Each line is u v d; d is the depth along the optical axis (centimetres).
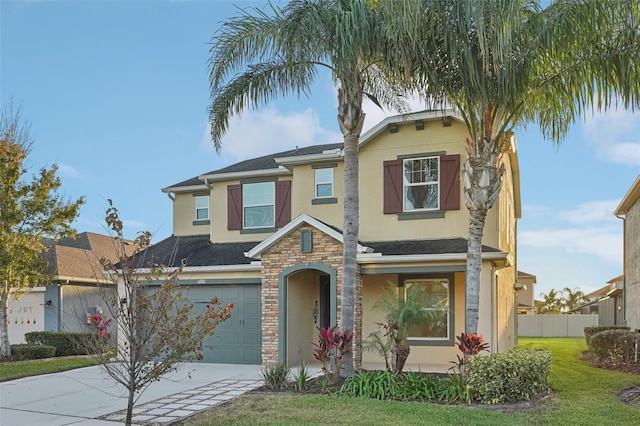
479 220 1169
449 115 1580
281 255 1553
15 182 1709
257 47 1218
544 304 5972
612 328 1969
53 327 2191
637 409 958
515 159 1967
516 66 1092
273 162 2023
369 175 1711
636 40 1035
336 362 1171
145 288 866
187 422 907
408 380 1089
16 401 1109
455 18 1027
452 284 1587
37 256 1820
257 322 1716
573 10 1034
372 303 1648
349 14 1073
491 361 1017
